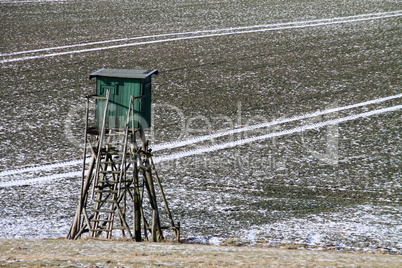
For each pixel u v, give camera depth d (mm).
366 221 33375
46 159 45219
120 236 30812
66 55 78750
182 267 19969
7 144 48312
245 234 31188
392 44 83250
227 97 63281
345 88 66188
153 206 29531
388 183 40594
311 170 43562
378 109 58875
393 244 29703
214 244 29594
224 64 75812
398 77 69562
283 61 77062
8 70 71812
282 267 20328
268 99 62750
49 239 28562
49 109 58438
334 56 78938
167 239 30203
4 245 23906
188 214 34594
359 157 46344
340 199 37500
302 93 64812
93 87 66250
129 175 40875
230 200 37188
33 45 83375
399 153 47000
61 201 36625
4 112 57000
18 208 35094
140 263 20453
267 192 38875
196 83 68250
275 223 33031
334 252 26906
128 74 28891
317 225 32656
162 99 62375
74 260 20688
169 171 43125
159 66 74625
